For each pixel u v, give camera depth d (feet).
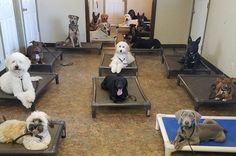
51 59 13.29
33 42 13.15
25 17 14.80
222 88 8.91
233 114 9.12
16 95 8.77
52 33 17.57
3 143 6.28
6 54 12.43
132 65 12.62
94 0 22.65
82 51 16.35
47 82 10.24
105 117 8.70
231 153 6.82
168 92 10.80
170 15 17.44
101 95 9.28
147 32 18.60
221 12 12.75
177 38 18.15
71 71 13.05
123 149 7.08
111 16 24.41
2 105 9.35
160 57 15.80
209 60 14.32
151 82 11.83
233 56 11.49
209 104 9.05
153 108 9.41
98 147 7.14
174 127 7.22
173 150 6.42
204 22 14.93
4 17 12.17
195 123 6.28
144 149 7.10
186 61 12.30
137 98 9.07
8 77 8.92
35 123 6.06
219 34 12.98
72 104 9.57
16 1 13.67
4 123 6.59
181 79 10.90
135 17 22.35
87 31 17.53
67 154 6.82
